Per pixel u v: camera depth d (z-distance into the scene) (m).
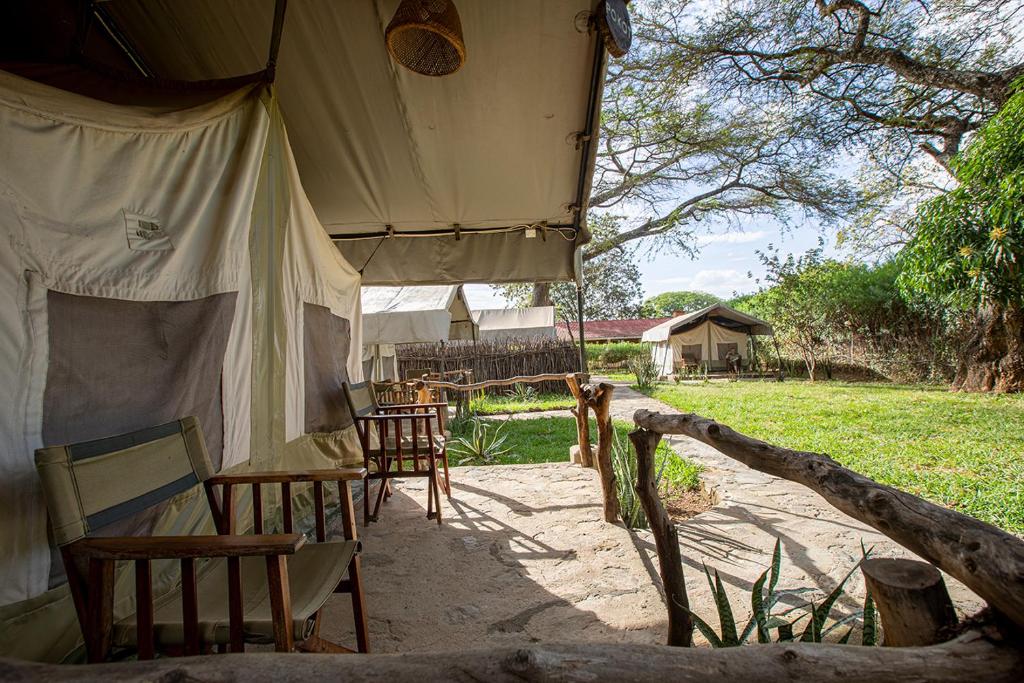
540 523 3.52
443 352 14.95
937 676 0.72
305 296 3.52
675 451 5.73
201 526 2.21
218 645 1.38
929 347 13.34
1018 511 3.41
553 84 3.09
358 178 4.26
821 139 12.47
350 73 3.07
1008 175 7.70
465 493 4.29
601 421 3.50
